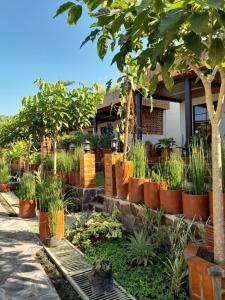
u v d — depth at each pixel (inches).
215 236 87.7
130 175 187.3
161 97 354.6
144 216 151.8
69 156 286.0
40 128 229.0
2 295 101.1
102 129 539.8
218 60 56.7
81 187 232.8
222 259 86.7
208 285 82.0
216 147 88.0
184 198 134.1
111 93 343.3
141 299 98.8
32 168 385.1
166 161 169.2
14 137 342.6
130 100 196.5
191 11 49.9
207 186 131.4
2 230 182.7
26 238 166.2
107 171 207.8
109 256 135.2
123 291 103.8
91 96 234.4
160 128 447.5
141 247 128.0
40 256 140.0
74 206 225.0
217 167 88.0
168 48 66.4
